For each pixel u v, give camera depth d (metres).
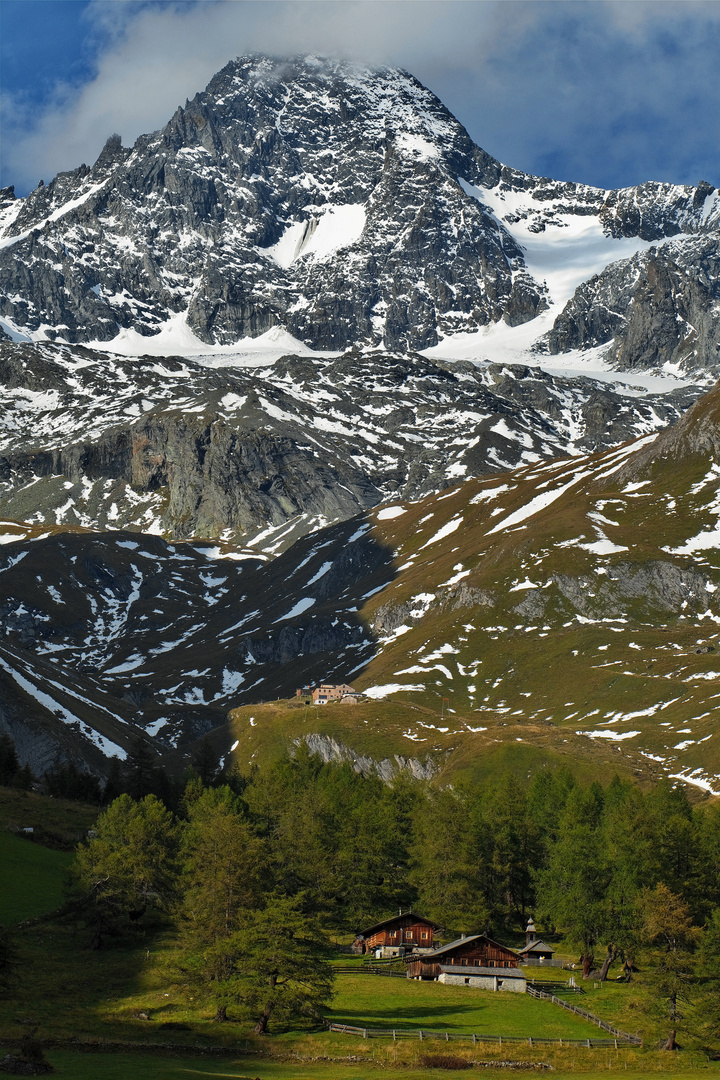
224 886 121.50
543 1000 125.88
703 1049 106.50
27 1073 87.69
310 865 157.62
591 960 140.62
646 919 125.94
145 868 146.12
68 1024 106.06
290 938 113.38
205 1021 109.44
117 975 125.19
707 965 112.25
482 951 135.25
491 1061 102.31
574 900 140.38
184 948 124.12
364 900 157.62
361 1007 119.31
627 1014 119.00
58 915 148.00
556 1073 100.31
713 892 143.25
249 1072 94.00
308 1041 104.88
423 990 127.50
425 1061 100.44
